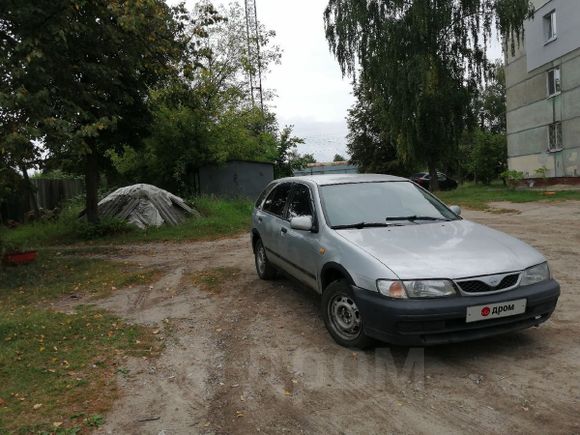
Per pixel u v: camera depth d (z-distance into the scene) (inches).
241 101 861.8
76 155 350.0
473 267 159.0
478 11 968.9
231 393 151.3
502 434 122.1
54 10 329.7
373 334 161.6
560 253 331.0
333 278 192.2
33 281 323.6
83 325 220.4
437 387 147.5
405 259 163.2
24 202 724.0
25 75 316.8
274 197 273.9
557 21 862.5
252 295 261.7
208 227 561.6
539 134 935.0
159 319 229.1
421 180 1362.0
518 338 181.2
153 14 399.9
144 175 792.3
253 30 904.9
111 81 408.8
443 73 986.1
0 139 295.0
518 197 780.6
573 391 140.9
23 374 167.5
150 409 142.9
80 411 141.9
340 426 129.6
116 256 419.5
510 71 1025.5
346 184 224.5
